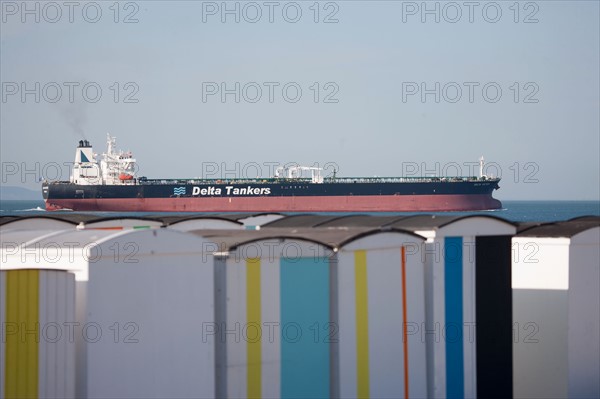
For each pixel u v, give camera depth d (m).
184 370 16.22
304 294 17.34
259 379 16.92
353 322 17.91
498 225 20.91
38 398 15.01
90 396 15.04
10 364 14.80
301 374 17.28
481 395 20.56
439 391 19.77
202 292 16.47
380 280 18.58
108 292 15.30
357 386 17.95
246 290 16.78
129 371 15.54
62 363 15.17
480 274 20.62
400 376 19.05
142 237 15.66
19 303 14.91
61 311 15.20
